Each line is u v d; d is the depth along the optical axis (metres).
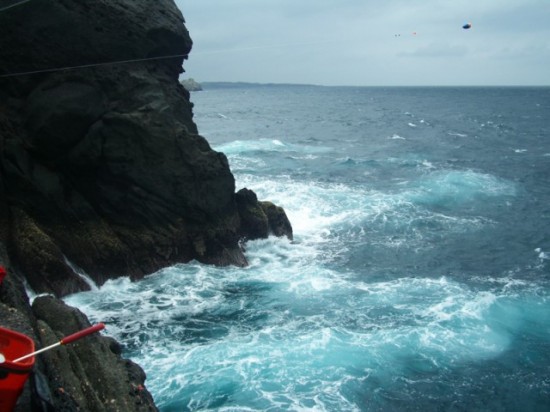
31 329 9.49
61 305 11.29
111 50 17.97
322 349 14.35
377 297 17.75
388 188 31.83
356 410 12.10
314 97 177.88
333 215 26.20
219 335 15.12
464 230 25.08
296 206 27.11
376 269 20.33
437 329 15.63
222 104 127.62
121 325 15.52
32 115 17.03
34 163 17.31
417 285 18.86
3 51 16.72
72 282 16.70
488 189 32.28
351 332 15.35
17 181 16.78
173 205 19.06
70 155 17.73
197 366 13.48
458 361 14.20
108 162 18.14
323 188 31.05
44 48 17.02
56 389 8.55
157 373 13.17
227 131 62.34
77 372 9.43
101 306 16.48
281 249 21.91
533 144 52.88
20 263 16.06
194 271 19.05
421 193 30.56
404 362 14.00
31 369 7.39
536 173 37.50
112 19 17.89
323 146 50.16
